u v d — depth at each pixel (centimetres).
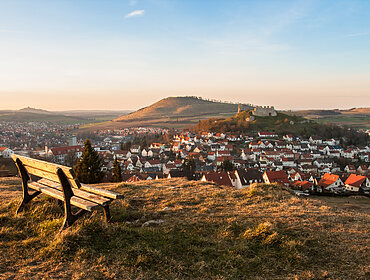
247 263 571
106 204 652
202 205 1017
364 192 5550
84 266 506
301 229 755
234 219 831
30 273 471
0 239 604
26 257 530
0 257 520
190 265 552
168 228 733
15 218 718
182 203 1056
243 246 630
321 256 612
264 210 955
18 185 1681
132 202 1047
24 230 661
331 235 721
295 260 586
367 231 756
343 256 609
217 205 1030
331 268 560
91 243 588
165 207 980
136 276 489
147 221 809
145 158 12238
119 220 798
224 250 622
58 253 538
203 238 668
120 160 11500
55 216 746
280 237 677
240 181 5734
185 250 608
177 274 513
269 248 643
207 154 12650
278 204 1043
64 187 647
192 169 9138
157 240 644
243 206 1022
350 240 692
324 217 881
